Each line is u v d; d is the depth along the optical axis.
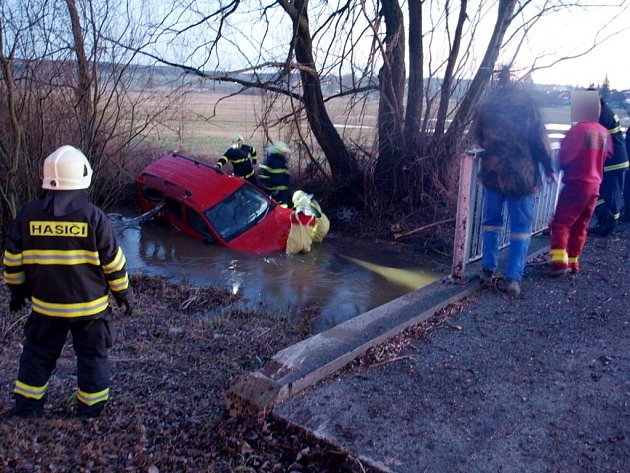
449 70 11.59
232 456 3.37
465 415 3.58
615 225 7.81
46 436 3.56
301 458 3.28
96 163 10.41
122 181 12.34
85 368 3.72
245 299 7.49
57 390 4.19
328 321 6.85
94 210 3.51
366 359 4.27
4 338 5.20
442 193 11.48
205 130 22.34
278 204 10.91
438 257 10.12
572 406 3.70
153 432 3.65
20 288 3.63
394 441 3.31
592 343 4.61
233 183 10.77
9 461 3.28
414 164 11.66
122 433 3.63
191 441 3.55
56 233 3.43
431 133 11.87
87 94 9.39
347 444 3.28
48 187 3.40
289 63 11.11
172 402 4.06
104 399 3.80
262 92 11.76
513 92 5.41
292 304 7.42
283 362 4.04
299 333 6.00
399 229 11.26
